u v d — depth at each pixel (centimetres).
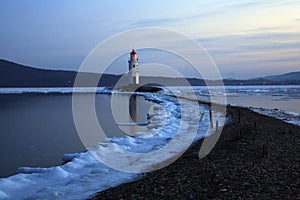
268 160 1323
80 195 1032
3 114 4559
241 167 1218
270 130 2177
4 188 1116
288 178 1076
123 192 1016
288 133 2066
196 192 958
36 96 10575
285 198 883
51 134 2691
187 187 1011
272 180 1053
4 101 7806
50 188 1109
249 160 1332
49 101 7625
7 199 1031
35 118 4003
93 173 1284
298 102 6706
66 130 2911
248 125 2464
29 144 2241
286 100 7462
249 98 8338
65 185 1145
